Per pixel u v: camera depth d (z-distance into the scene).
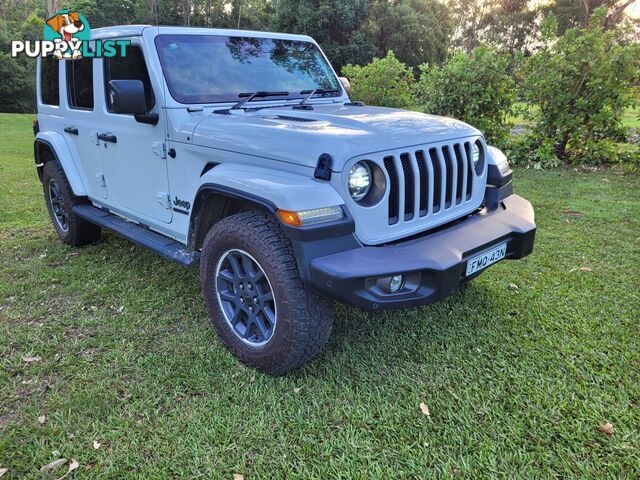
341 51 30.19
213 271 2.82
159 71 3.14
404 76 11.27
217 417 2.40
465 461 2.12
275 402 2.51
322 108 3.42
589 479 2.02
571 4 37.03
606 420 2.34
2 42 33.16
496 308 3.44
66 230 4.73
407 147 2.57
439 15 34.38
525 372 2.72
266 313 2.61
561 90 8.27
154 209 3.48
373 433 2.30
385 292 2.34
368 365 2.81
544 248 4.54
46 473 2.08
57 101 4.51
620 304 3.46
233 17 44.03
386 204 2.49
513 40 43.97
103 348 3.02
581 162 8.34
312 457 2.16
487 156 3.26
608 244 4.63
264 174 2.54
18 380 2.71
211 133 2.87
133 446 2.22
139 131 3.38
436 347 2.98
